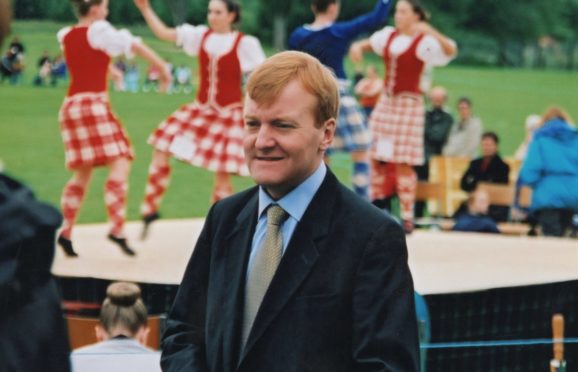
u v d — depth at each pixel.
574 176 10.78
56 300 2.56
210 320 3.65
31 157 24.03
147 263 8.46
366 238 3.54
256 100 3.59
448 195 13.61
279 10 62.59
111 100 37.34
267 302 3.52
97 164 8.47
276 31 62.91
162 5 52.72
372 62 53.91
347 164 22.16
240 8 8.87
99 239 9.61
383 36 10.03
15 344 2.49
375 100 15.41
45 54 40.91
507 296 8.12
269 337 3.51
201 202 18.28
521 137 33.94
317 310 3.50
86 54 8.38
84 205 17.53
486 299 8.04
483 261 9.20
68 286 7.93
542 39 72.00
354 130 9.51
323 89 3.61
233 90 8.81
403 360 3.44
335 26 9.39
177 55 48.69
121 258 8.66
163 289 7.77
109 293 5.73
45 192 19.64
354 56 10.17
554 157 10.77
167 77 8.52
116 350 5.50
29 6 47.12
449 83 53.19
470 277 8.40
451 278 8.35
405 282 3.52
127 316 5.68
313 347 3.48
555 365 6.01
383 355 3.43
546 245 10.22
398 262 3.53
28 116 31.81
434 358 7.52
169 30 8.80
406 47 9.83
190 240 9.63
